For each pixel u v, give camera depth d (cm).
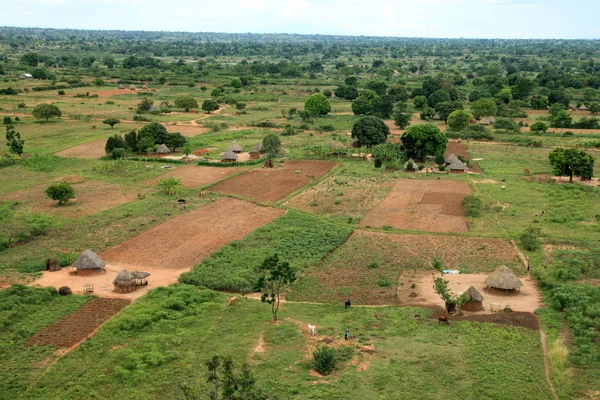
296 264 6575
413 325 5131
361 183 10306
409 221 8244
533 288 5997
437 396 4025
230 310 5441
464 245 7281
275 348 4700
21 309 5328
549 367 4394
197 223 8112
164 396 4053
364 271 6512
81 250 7038
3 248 7106
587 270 6350
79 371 4362
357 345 4750
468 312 5456
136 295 5788
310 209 8844
